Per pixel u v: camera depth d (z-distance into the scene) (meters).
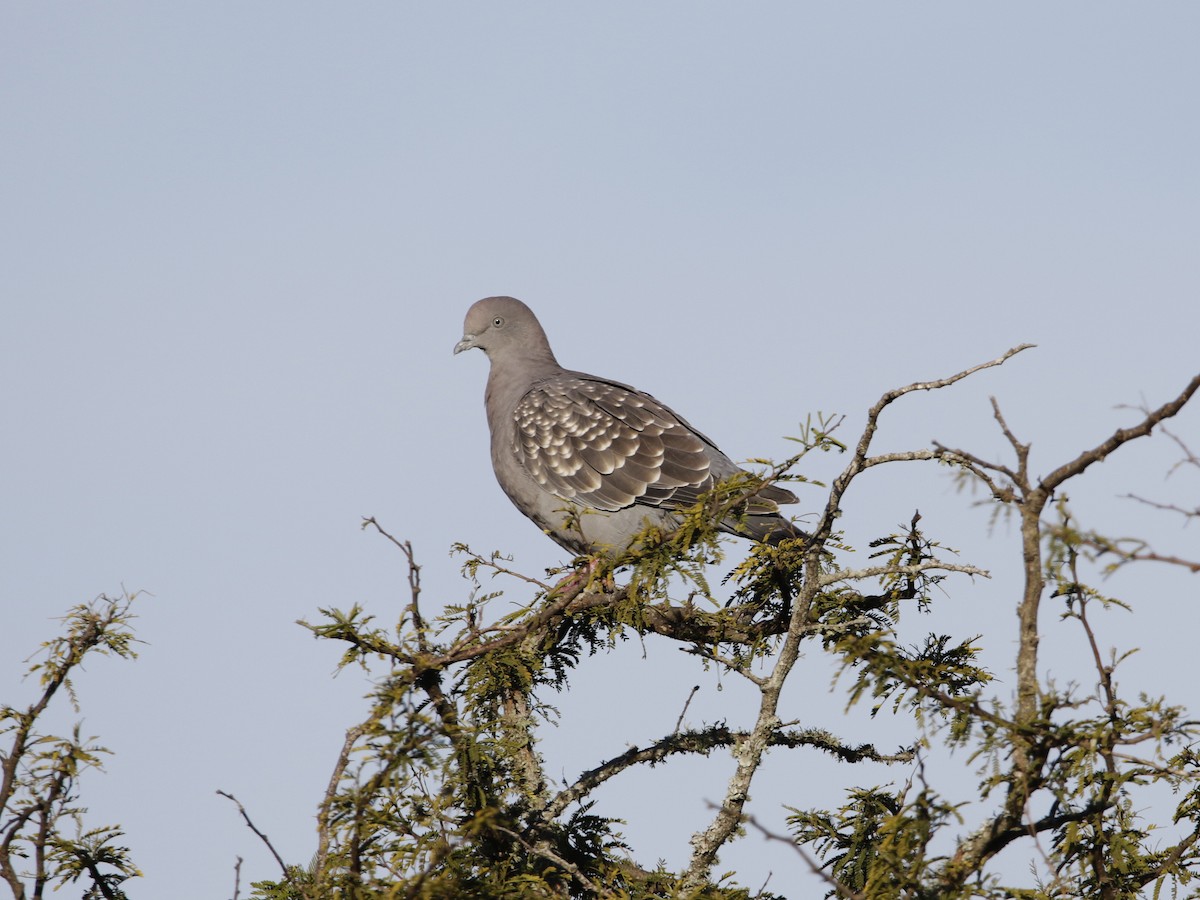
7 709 9.62
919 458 9.24
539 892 9.42
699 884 10.32
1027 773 8.27
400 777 8.52
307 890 8.76
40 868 9.66
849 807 10.52
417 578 9.75
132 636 9.87
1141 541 7.05
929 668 9.75
